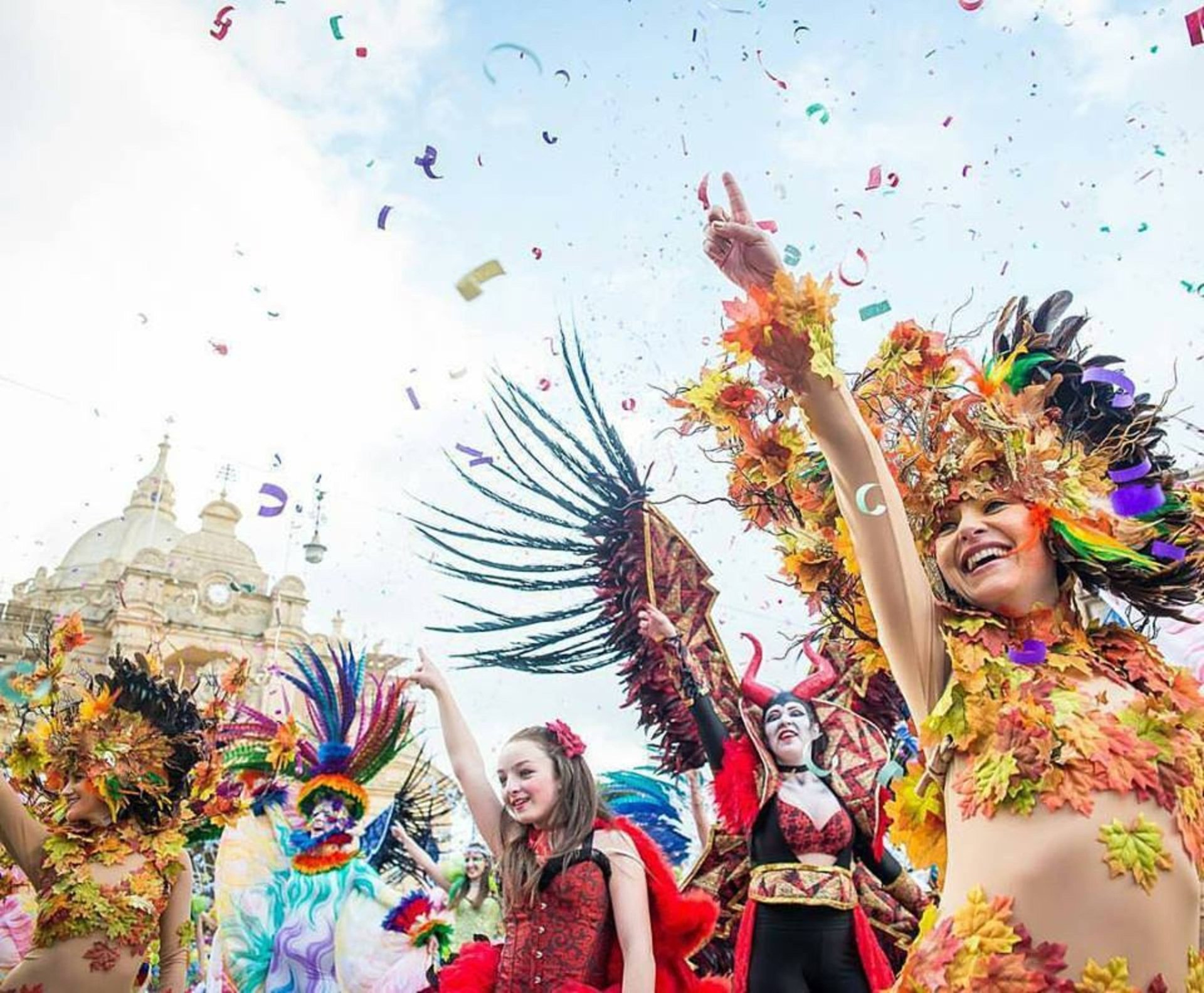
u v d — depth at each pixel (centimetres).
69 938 349
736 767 416
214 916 593
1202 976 142
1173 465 200
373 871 561
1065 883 139
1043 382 206
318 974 522
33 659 426
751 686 439
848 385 204
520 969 265
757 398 209
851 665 432
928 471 186
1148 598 186
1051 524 178
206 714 422
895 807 173
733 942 422
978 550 175
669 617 482
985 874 145
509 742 288
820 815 384
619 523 507
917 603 172
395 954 520
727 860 424
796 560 217
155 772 387
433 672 327
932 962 144
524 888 272
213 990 597
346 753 579
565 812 279
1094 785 145
